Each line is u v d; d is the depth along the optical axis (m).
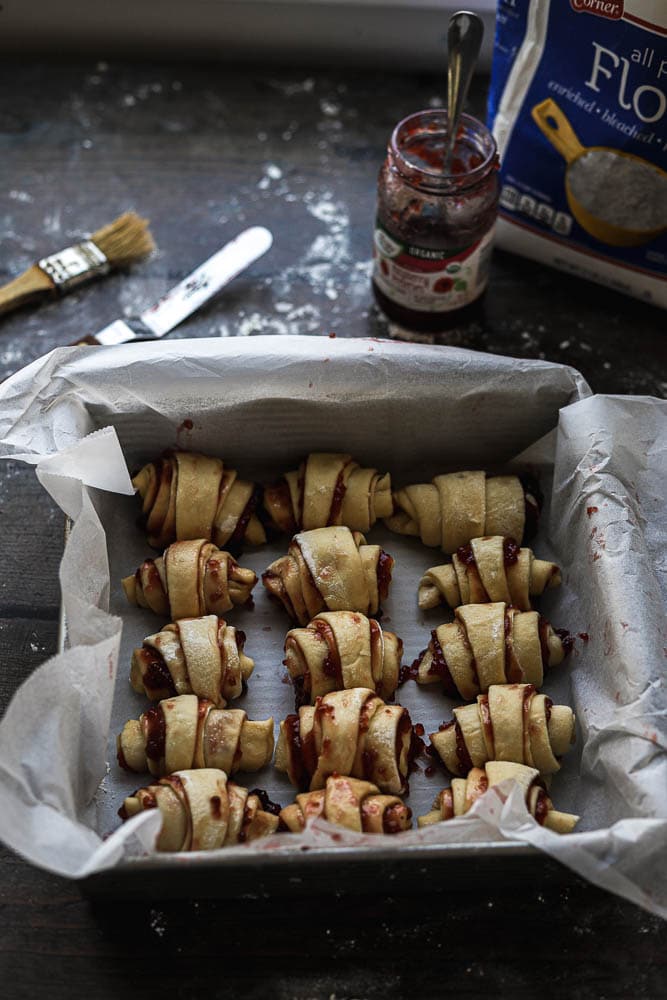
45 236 0.94
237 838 0.72
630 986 0.72
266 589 0.82
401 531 0.84
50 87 1.00
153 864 0.65
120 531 0.83
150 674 0.77
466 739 0.75
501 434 0.84
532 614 0.78
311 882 0.69
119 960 0.72
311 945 0.72
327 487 0.82
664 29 0.77
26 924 0.73
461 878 0.70
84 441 0.76
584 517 0.78
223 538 0.82
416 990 0.71
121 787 0.75
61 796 0.68
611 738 0.73
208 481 0.82
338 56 1.01
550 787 0.76
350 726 0.73
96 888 0.69
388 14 0.98
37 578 0.82
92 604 0.75
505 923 0.73
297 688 0.78
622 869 0.66
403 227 0.83
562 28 0.81
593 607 0.77
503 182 0.90
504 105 0.86
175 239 0.94
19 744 0.68
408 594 0.82
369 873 0.68
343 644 0.76
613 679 0.74
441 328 0.89
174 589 0.79
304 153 0.98
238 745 0.75
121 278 0.93
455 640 0.78
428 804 0.75
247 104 1.00
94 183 0.96
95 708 0.72
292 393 0.81
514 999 0.71
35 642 0.80
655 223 0.86
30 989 0.71
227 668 0.77
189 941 0.72
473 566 0.80
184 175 0.97
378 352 0.80
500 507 0.82
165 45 1.01
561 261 0.92
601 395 0.80
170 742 0.74
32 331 0.91
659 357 0.90
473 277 0.86
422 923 0.73
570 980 0.72
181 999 0.71
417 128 0.85
